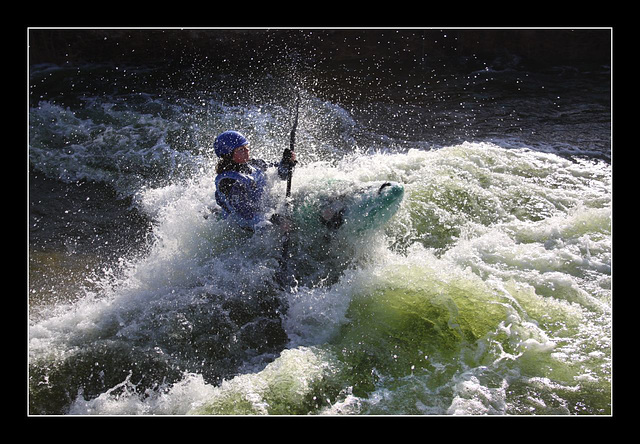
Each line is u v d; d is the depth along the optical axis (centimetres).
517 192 530
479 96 819
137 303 413
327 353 365
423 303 393
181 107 765
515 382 332
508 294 393
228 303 413
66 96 789
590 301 388
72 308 416
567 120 734
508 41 919
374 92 831
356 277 416
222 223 459
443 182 532
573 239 454
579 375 334
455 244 462
